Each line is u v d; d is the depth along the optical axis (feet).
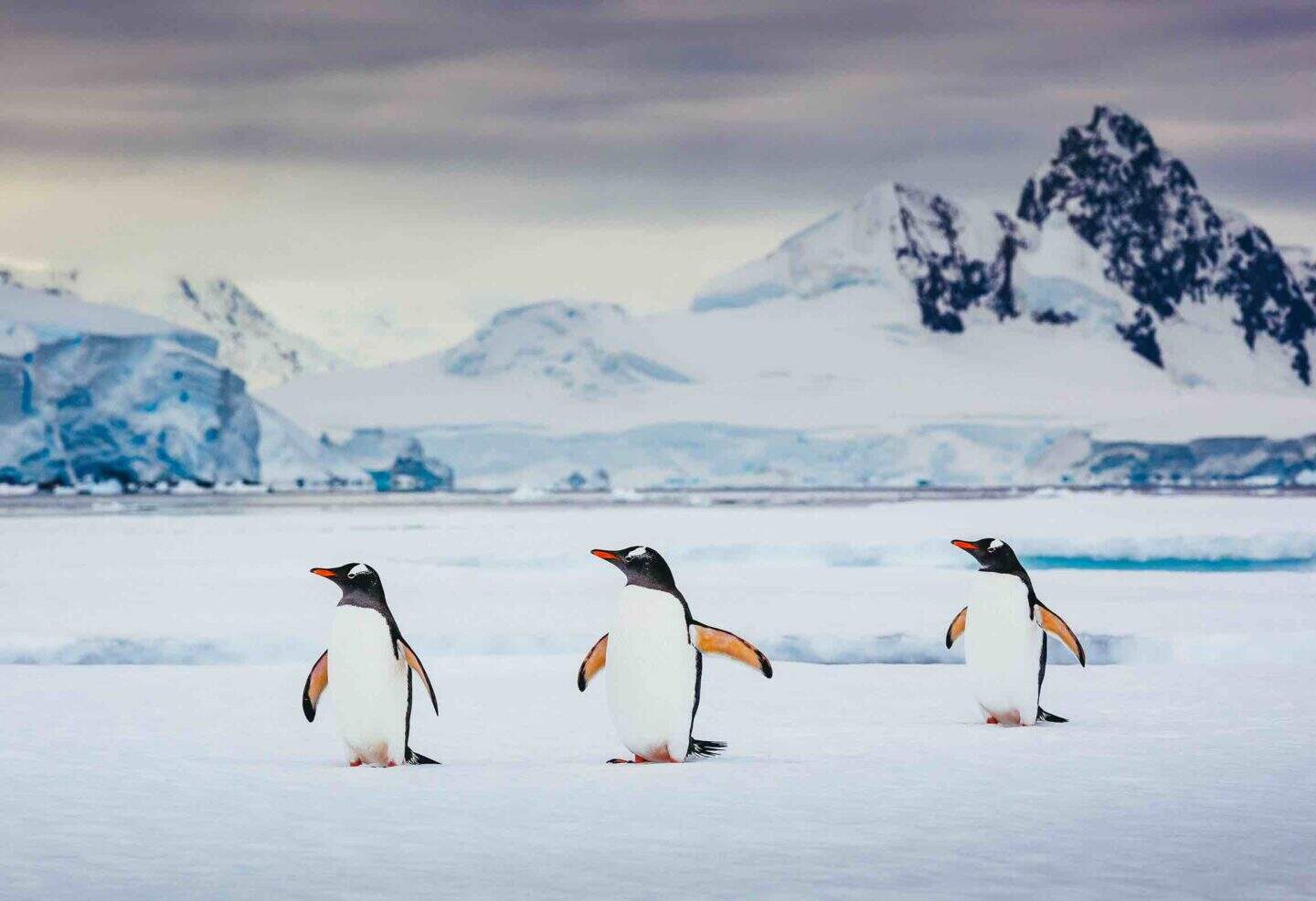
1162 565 198.49
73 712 64.95
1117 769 48.24
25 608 115.24
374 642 48.60
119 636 93.81
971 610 59.67
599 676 78.64
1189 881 32.48
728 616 106.73
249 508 455.22
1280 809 41.24
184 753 53.16
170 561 177.99
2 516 349.00
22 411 587.27
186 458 626.64
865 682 76.84
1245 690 71.51
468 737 57.47
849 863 34.40
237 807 41.75
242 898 30.91
